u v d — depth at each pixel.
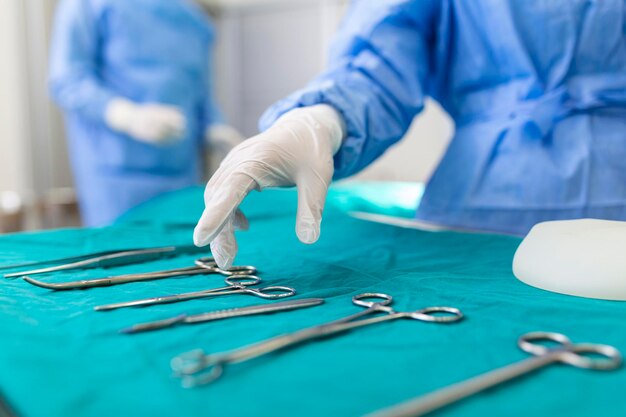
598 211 0.96
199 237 0.61
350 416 0.33
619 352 0.43
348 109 0.84
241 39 2.84
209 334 0.46
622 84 0.97
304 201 0.70
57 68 2.29
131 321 0.49
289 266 0.75
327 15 2.37
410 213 1.42
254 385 0.37
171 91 2.50
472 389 0.35
